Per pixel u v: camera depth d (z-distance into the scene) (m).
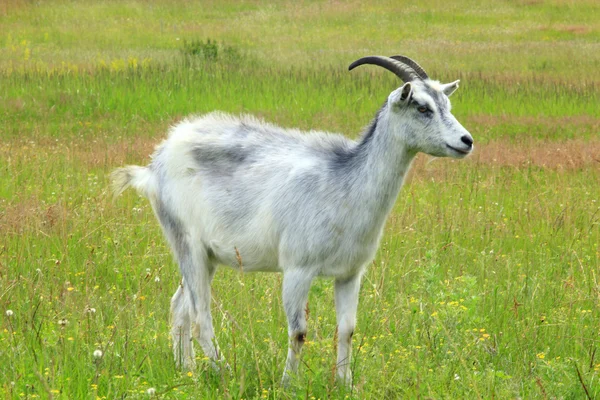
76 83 32.47
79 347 9.59
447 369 8.98
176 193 10.60
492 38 55.28
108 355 9.33
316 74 37.22
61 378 8.56
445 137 9.27
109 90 31.22
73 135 24.89
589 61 45.03
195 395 8.55
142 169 11.18
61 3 62.56
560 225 15.89
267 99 31.20
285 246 9.70
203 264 10.57
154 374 9.41
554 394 8.89
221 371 8.98
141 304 11.48
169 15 61.28
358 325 10.93
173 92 31.70
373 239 9.59
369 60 10.16
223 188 10.23
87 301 10.49
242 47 49.12
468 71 41.09
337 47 50.28
